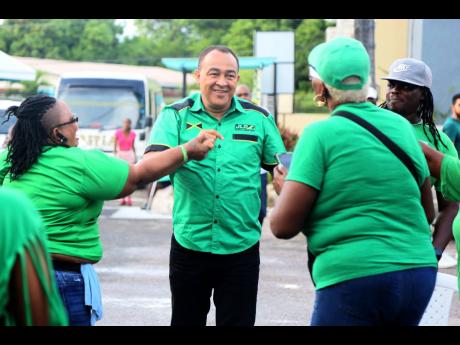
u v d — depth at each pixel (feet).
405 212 10.55
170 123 14.76
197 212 14.53
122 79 63.16
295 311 22.84
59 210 11.73
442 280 14.44
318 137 10.46
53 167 11.69
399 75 14.23
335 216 10.50
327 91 11.00
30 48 167.02
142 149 62.28
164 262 29.84
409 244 10.50
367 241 10.35
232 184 14.53
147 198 47.91
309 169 10.41
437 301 14.46
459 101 27.91
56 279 11.80
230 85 14.60
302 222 10.60
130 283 26.27
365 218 10.38
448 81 55.83
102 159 11.87
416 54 56.18
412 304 10.52
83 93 62.80
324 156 10.43
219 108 14.74
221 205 14.49
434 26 55.42
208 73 14.57
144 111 62.85
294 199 10.44
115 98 62.85
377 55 63.72
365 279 10.28
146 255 31.19
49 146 11.87
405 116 14.52
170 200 44.27
